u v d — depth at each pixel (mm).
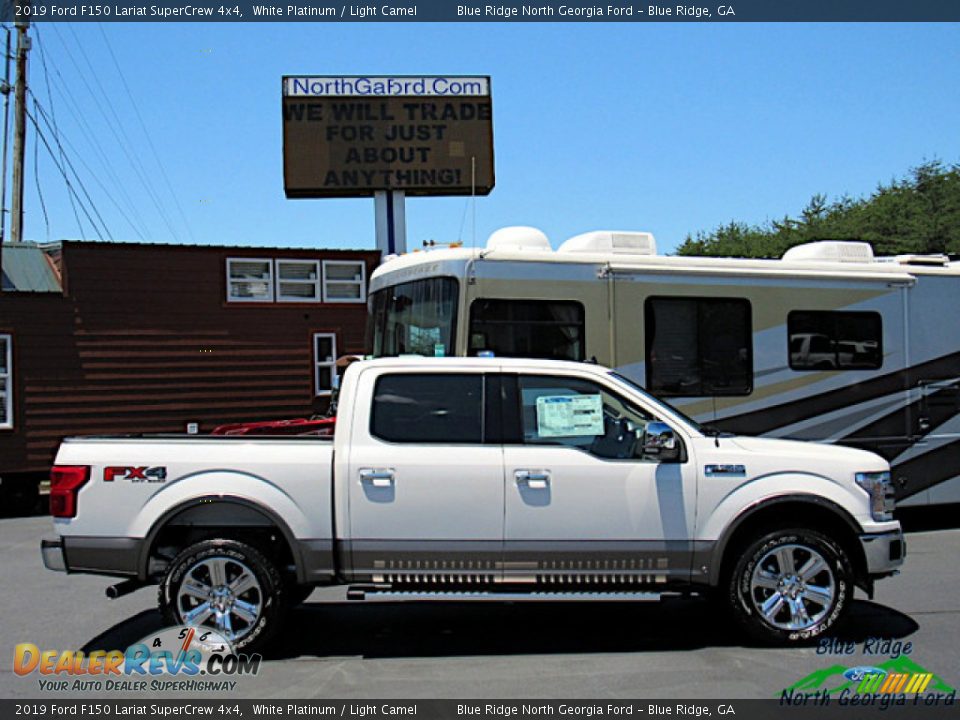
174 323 14750
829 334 10266
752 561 5961
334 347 15898
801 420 10102
